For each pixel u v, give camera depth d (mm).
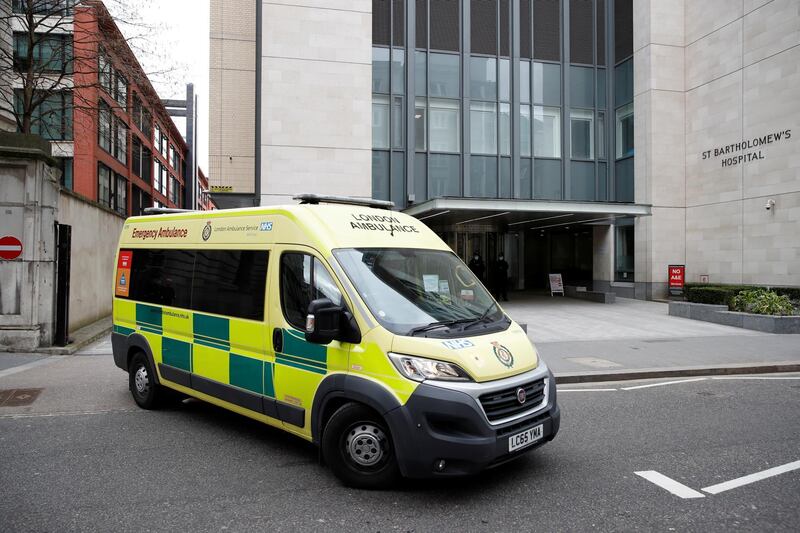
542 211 17047
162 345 6125
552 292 22828
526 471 4520
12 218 10195
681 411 6500
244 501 3922
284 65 18938
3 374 8383
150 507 3818
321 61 19156
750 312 14148
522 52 21797
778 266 17859
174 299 6000
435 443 3703
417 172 20688
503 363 4062
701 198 20734
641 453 4973
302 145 19000
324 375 4281
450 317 4387
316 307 3959
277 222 4941
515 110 21484
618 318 15836
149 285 6453
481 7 21375
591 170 22641
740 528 3539
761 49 18406
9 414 6238
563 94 22203
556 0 22203
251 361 4945
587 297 21266
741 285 18422
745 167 19016
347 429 4156
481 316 4609
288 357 4594
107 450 5016
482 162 21281
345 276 4266
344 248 4484
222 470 4523
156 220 6582
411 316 4215
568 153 22203
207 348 5480
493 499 3969
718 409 6598
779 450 5066
